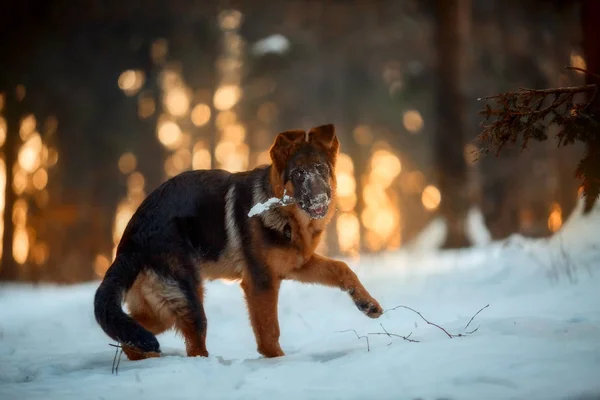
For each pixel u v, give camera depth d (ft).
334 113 126.62
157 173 115.55
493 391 14.21
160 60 113.70
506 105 22.47
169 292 21.97
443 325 22.00
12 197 97.35
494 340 17.51
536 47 105.09
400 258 58.90
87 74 108.06
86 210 112.57
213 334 29.14
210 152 122.31
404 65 115.85
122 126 112.78
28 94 102.32
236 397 15.31
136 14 105.09
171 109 131.64
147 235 22.21
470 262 45.14
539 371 15.11
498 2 99.96
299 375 16.94
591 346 16.89
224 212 23.12
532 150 103.30
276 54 109.70
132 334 19.74
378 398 14.47
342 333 25.95
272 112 125.59
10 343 28.17
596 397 13.53
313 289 38.99
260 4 110.11
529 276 32.32
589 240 33.81
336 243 131.23
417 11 91.61
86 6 100.78
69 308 39.96
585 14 38.09
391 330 23.71
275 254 22.39
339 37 112.98
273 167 22.62
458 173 65.26
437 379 15.20
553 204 112.27
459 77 67.15
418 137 131.13
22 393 16.65
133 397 15.74
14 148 98.73
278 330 22.47
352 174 141.59
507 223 104.27
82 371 19.67
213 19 111.24
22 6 95.66
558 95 22.43
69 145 111.45
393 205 153.48
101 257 115.65
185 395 15.80
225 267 23.20
